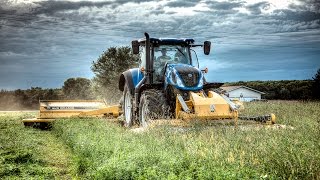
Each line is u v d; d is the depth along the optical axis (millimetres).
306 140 7414
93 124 12297
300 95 52781
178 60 12266
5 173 6922
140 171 5633
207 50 12188
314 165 5410
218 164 5777
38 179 6598
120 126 12508
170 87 10836
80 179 6648
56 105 16062
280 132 8727
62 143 11008
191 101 10234
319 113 13945
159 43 12156
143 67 12055
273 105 19250
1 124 16297
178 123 9570
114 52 50625
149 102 10656
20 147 9695
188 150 7039
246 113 14531
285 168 5434
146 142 8117
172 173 5195
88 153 7672
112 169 5879
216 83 11297
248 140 7852
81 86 68500
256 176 4949
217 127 9391
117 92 49812
